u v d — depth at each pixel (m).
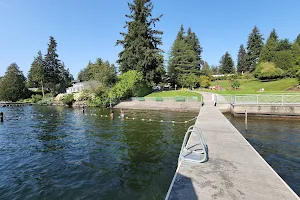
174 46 55.81
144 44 39.34
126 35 40.00
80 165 8.20
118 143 11.24
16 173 7.57
